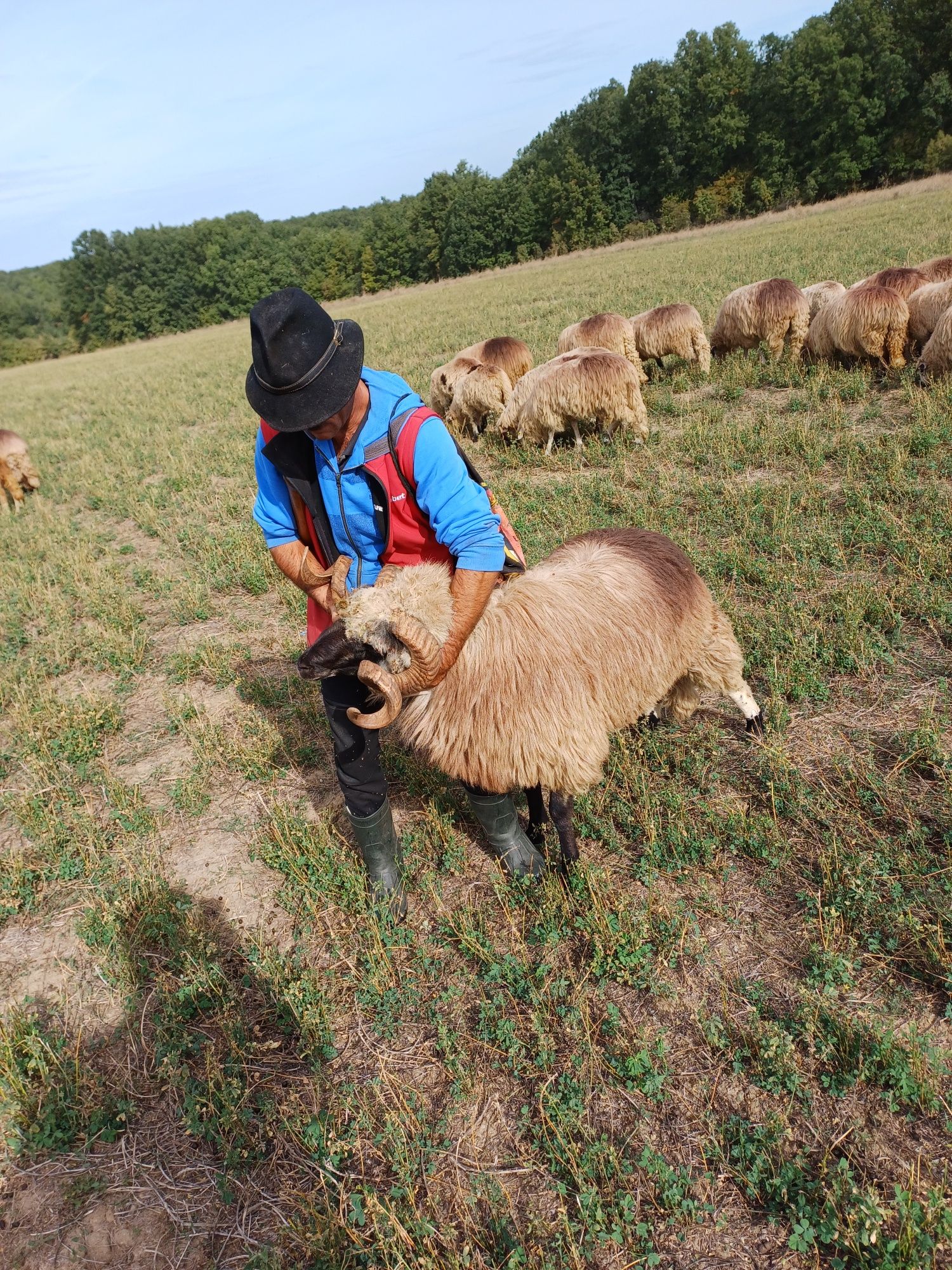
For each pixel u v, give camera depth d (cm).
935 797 371
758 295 1179
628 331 1197
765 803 387
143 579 822
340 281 8600
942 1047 272
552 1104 269
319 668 279
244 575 768
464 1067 294
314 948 357
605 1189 250
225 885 402
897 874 336
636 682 353
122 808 465
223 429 1588
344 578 283
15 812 473
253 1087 297
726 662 403
